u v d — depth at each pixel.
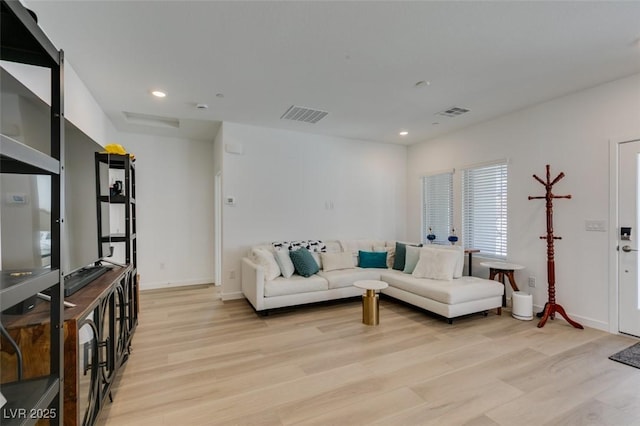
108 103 3.62
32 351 1.26
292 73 2.89
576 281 3.39
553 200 3.58
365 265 4.77
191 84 3.12
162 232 5.12
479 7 1.96
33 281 0.91
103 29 2.18
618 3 1.93
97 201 2.44
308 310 3.96
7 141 0.76
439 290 3.47
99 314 1.71
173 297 4.51
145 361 2.55
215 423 1.81
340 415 1.88
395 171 5.81
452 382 2.24
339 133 5.03
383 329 3.29
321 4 1.93
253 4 1.93
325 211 5.16
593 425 1.78
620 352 2.68
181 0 1.89
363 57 2.60
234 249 4.45
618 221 3.08
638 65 2.76
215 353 2.71
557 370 2.39
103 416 1.85
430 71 2.86
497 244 4.27
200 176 5.39
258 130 4.62
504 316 3.70
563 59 2.65
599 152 3.20
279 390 2.14
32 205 1.54
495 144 4.25
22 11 0.84
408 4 1.93
